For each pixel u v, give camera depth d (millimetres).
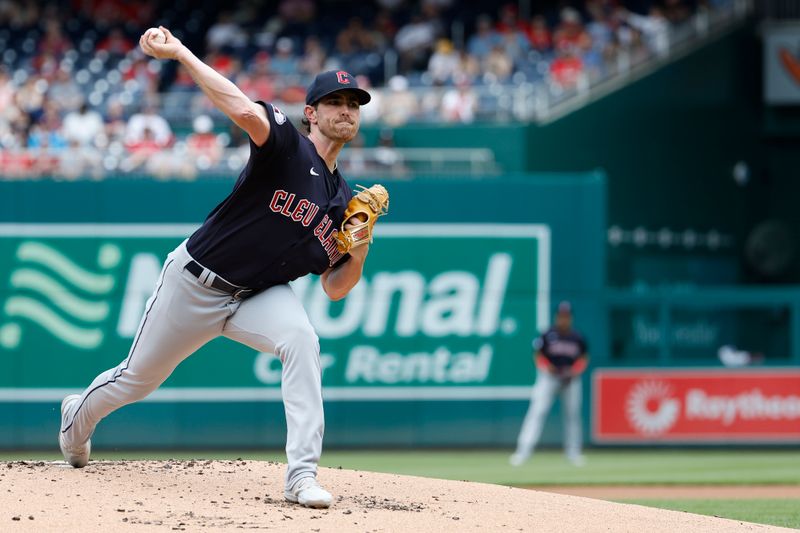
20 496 20141
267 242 20453
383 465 52875
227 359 60281
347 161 64375
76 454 23438
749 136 85375
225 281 20672
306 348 20719
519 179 61219
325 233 20938
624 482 46656
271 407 60312
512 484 45594
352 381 60688
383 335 60812
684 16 82438
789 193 87438
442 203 61000
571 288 61312
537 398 54875
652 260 77375
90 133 67750
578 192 61375
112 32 80500
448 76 74125
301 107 68875
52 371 59781
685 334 68562
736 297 63344
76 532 17938
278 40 80375
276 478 23859
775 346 67375
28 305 60031
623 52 76438
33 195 60125
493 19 81375
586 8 81125
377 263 60938
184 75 76875
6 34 80625
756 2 85812
